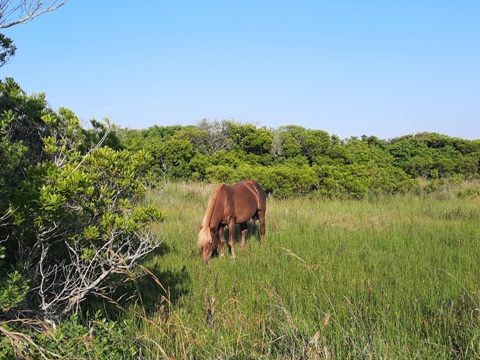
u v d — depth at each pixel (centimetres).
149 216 510
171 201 1600
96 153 491
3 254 403
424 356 439
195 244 993
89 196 480
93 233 453
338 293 640
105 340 405
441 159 2752
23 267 461
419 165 2755
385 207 1662
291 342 441
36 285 499
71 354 372
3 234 491
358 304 566
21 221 406
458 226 1214
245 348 435
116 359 397
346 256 889
